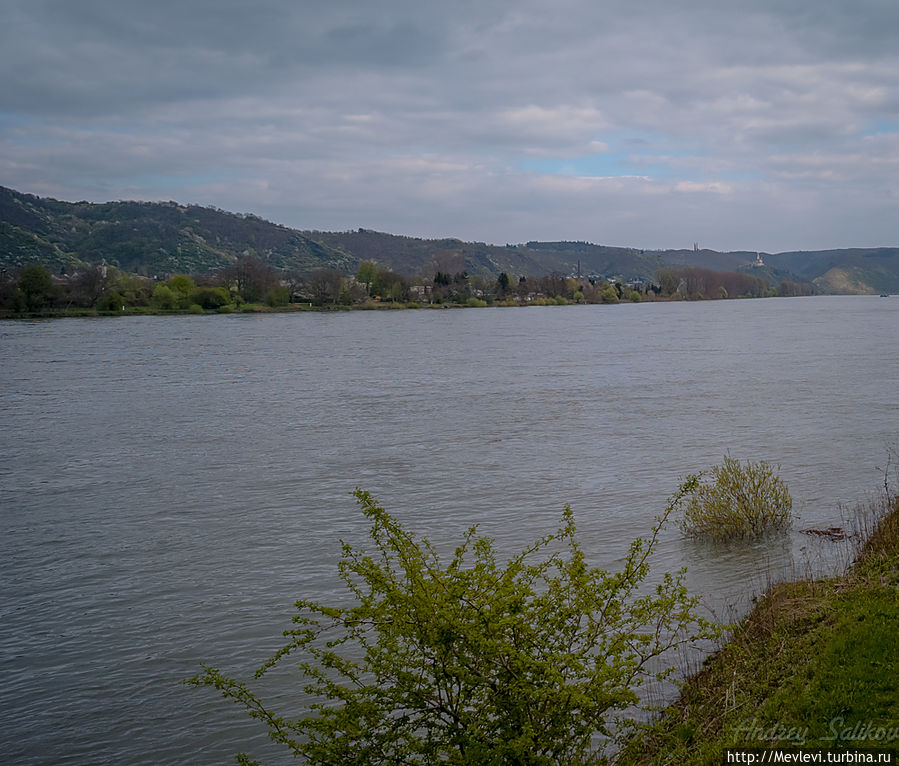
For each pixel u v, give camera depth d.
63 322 117.75
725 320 130.38
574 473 24.16
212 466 26.36
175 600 15.02
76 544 18.48
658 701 9.95
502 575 7.19
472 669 6.32
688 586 14.35
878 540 14.66
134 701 11.46
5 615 14.53
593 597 6.95
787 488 19.66
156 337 90.38
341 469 25.52
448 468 25.31
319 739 7.82
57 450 29.31
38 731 10.80
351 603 14.61
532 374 52.78
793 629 10.40
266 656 12.66
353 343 82.81
